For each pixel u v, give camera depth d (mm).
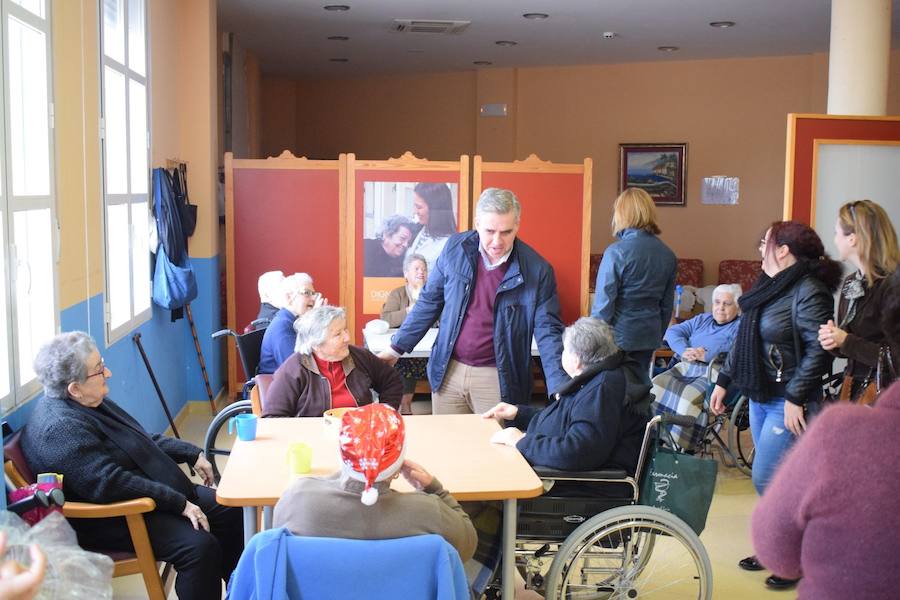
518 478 2867
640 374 3246
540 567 3742
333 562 2080
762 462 3686
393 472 2215
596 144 10992
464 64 11031
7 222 3203
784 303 3561
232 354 6934
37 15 3549
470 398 3963
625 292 4551
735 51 9859
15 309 3264
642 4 7477
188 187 6758
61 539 2006
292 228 6879
